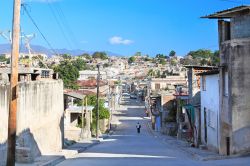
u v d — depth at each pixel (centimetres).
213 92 2988
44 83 2595
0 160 1788
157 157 2580
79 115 5747
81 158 2527
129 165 2064
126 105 13025
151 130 7288
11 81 1623
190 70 4288
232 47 2347
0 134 1808
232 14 2419
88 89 8781
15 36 1619
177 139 4781
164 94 6794
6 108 1869
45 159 2288
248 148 2306
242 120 2319
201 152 2850
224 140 2517
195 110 3734
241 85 2328
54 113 2903
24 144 2131
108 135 6038
